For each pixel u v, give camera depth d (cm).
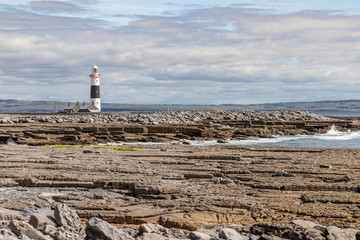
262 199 2108
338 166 2998
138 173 2745
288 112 12312
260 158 3475
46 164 3017
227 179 2583
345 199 2078
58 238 1280
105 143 5672
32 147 4456
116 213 1861
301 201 2088
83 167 2894
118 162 3173
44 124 7581
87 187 2425
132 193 2275
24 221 1441
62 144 5344
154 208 1950
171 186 2259
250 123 8838
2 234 1195
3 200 2067
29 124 7500
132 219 1811
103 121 8894
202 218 1817
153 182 2444
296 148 4203
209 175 2691
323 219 1811
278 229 1496
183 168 2906
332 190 2314
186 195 2191
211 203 2009
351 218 1816
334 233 1380
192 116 10812
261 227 1548
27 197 2134
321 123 9325
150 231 1413
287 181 2497
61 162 3138
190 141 6238
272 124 8675
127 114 10600
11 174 2589
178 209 1922
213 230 1520
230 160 3347
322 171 2786
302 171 2781
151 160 3278
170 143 5816
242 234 1509
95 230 1227
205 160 3338
